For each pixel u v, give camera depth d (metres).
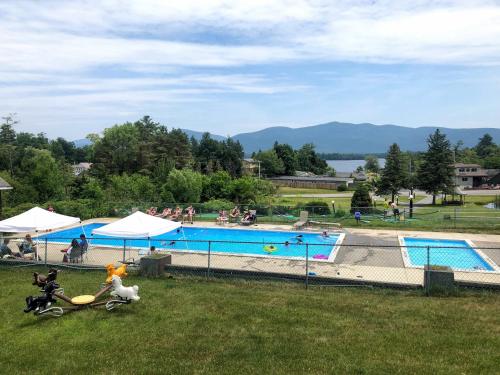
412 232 26.42
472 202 66.06
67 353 8.64
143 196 43.47
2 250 18.27
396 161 57.53
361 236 25.41
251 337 9.33
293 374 7.66
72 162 141.12
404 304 11.56
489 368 7.79
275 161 131.25
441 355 8.34
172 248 22.39
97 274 15.48
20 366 8.12
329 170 157.75
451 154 63.84
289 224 30.20
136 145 78.56
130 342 9.14
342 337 9.27
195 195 46.69
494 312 10.80
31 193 39.97
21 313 10.95
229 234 27.95
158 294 12.48
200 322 10.24
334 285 13.75
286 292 12.90
